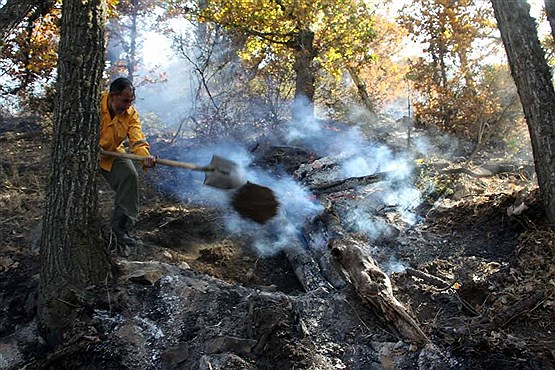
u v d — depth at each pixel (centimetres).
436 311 397
